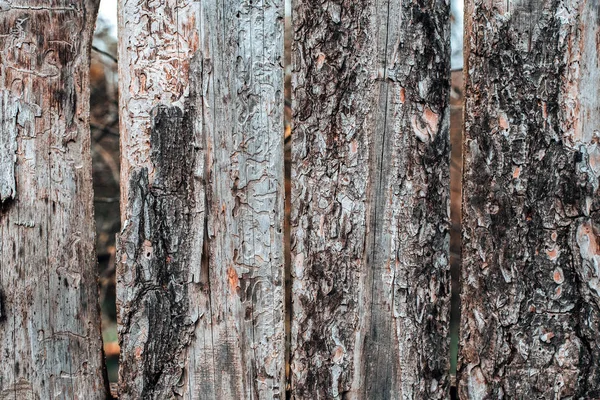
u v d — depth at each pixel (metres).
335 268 1.62
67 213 1.62
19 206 1.58
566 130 1.60
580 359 1.61
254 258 1.63
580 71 1.60
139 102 1.59
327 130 1.62
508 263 1.62
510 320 1.62
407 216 1.62
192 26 1.58
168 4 1.58
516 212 1.61
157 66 1.59
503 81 1.61
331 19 1.60
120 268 1.56
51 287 1.61
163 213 1.58
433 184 1.63
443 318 1.67
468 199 1.65
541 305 1.61
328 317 1.63
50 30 1.59
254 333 1.64
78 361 1.64
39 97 1.59
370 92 1.62
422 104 1.62
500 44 1.60
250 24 1.60
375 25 1.61
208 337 1.63
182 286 1.60
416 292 1.63
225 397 1.64
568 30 1.59
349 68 1.61
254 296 1.63
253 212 1.62
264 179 1.62
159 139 1.57
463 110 1.67
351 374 1.64
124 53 1.59
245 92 1.61
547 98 1.60
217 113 1.60
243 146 1.61
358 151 1.62
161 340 1.59
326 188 1.62
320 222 1.63
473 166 1.64
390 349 1.65
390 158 1.62
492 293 1.63
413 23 1.61
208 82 1.59
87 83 1.63
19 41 1.57
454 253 3.59
